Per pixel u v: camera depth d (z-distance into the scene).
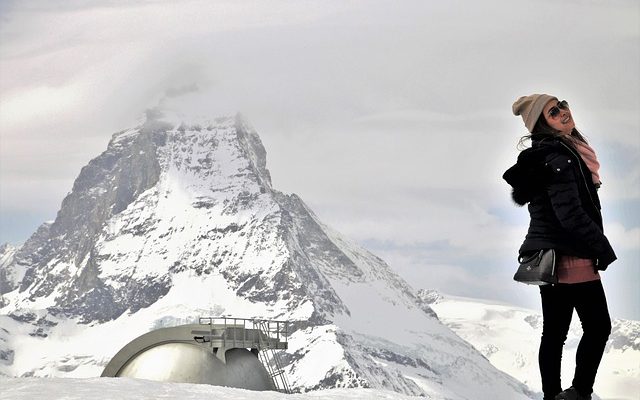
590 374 12.58
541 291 12.93
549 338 12.75
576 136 13.19
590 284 12.55
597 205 12.80
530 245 12.68
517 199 12.84
